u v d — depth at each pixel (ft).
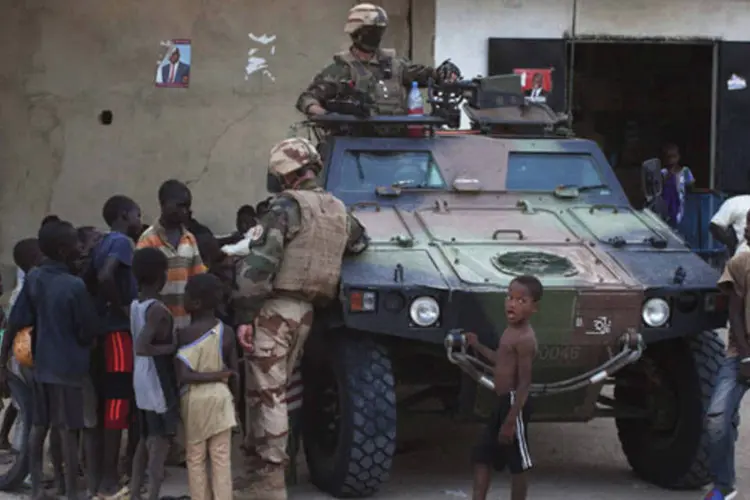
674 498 23.66
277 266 22.02
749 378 21.35
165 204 22.74
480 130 29.19
